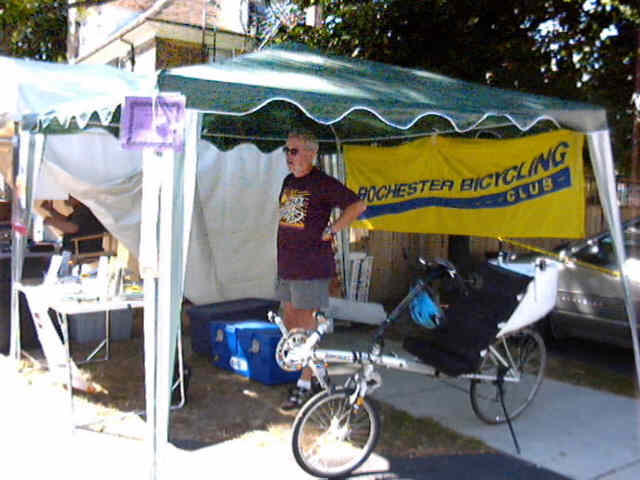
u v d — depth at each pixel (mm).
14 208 5445
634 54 7566
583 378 5453
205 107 3137
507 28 8078
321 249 4293
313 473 3434
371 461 3740
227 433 4102
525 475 3594
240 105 3238
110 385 4969
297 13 9508
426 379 5371
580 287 5703
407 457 3801
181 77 3092
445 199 5676
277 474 3553
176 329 3168
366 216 6457
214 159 6938
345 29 8719
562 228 4652
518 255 6387
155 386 3174
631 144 7613
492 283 3846
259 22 11617
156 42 11664
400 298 8648
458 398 4902
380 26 8430
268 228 7320
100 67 6547
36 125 4938
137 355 5809
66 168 6441
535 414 4594
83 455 3699
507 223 5105
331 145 6902
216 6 12406
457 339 3842
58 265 4949
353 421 3592
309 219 4254
